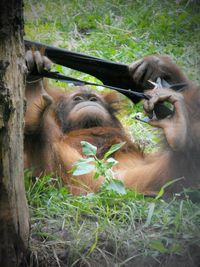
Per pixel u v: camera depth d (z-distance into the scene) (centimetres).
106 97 1121
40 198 841
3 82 654
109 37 1473
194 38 1477
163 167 915
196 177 902
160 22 1527
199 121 881
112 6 1606
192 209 821
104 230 762
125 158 1018
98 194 849
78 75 1313
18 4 675
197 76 1332
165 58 980
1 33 657
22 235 688
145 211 809
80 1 1602
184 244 747
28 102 880
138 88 966
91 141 1016
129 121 1201
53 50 912
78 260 722
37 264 713
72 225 780
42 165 896
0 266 675
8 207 665
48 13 1555
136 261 728
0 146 653
